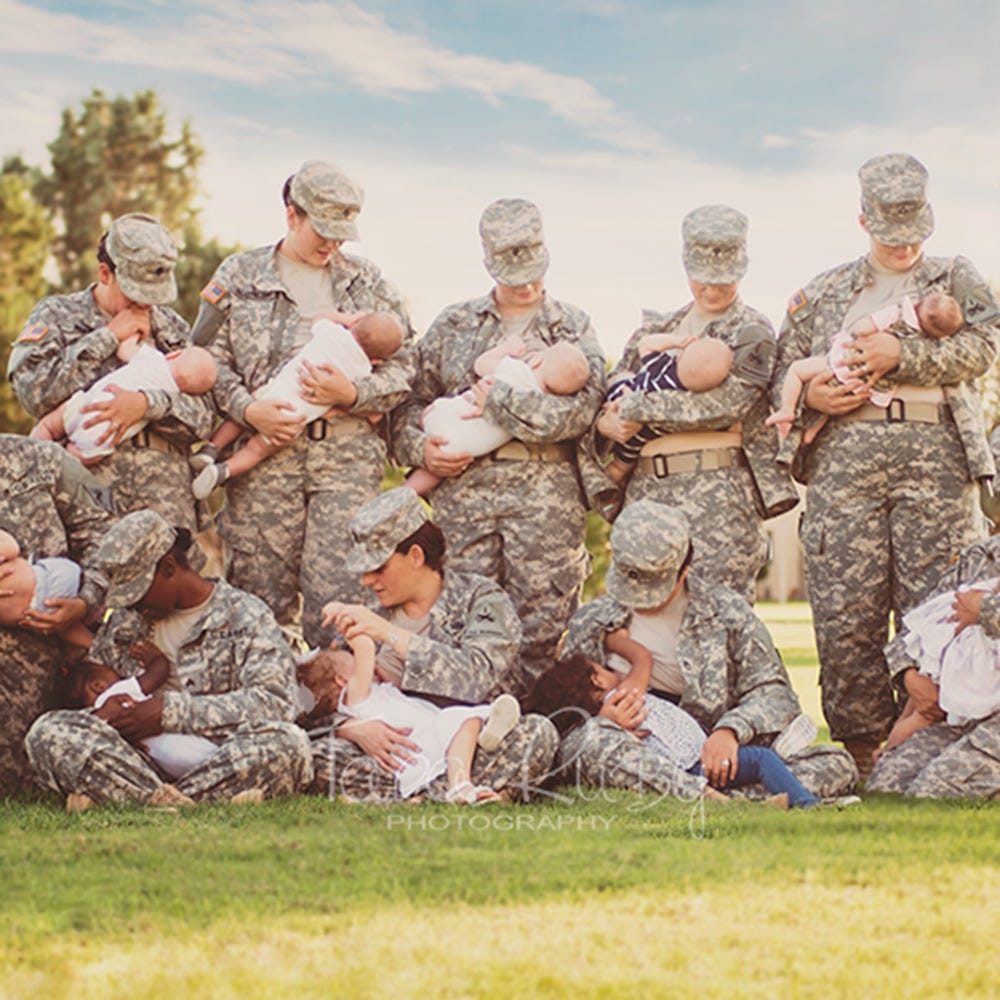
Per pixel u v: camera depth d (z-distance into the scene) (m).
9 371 7.02
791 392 6.99
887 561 7.14
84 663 6.16
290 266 7.38
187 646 5.90
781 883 4.08
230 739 5.59
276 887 4.05
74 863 4.38
